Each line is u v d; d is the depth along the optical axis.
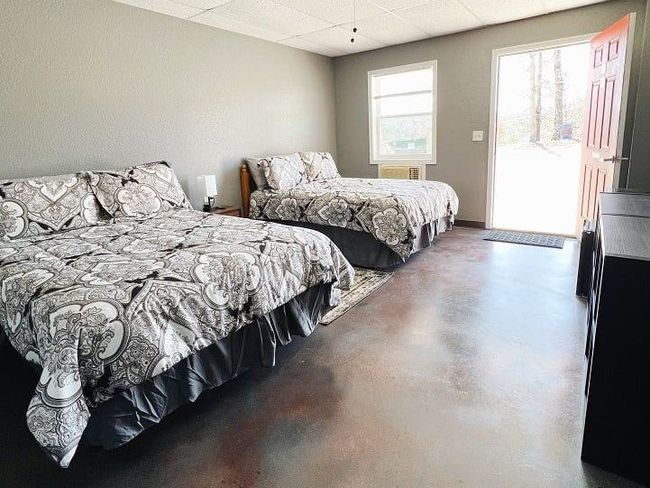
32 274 1.72
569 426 1.61
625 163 3.59
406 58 5.05
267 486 1.39
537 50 4.22
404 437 1.59
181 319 1.55
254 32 4.30
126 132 3.43
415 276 3.43
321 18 3.89
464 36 4.60
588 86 3.91
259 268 1.90
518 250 4.01
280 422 1.72
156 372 1.44
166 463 1.52
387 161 5.52
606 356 1.30
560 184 6.79
